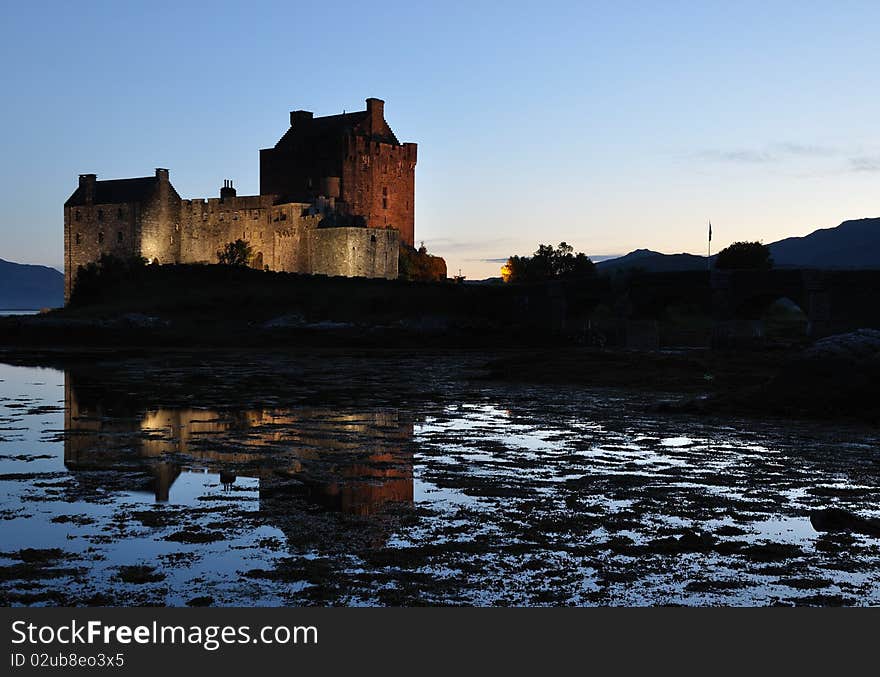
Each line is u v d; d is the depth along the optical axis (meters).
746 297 95.88
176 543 18.50
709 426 36.72
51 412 41.44
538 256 179.12
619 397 49.28
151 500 22.55
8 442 32.19
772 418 39.00
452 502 22.36
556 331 112.56
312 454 29.70
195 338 105.12
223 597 15.37
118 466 27.31
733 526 20.00
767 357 69.62
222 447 31.11
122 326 111.38
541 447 31.23
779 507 21.84
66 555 17.62
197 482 24.86
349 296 125.31
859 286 86.75
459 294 126.88
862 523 19.81
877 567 17.00
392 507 21.78
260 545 18.38
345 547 18.23
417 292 128.50
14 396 48.91
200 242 159.12
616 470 26.75
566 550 18.08
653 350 95.31
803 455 29.47
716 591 15.73
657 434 34.41
